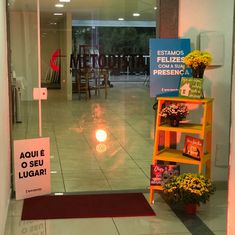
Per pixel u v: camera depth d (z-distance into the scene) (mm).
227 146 4852
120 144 6168
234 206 2531
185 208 4223
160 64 4492
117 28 5434
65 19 5309
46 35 5238
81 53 5488
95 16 5391
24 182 4488
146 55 5289
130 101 6086
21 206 4328
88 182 5078
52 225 3910
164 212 4223
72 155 5820
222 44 4695
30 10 5078
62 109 5938
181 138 4734
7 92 4387
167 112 4273
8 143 4387
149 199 4566
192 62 4172
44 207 4320
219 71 4762
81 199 4566
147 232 3773
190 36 4676
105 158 5805
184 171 4781
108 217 4102
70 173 5328
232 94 2559
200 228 3848
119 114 6270
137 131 6203
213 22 4676
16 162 4410
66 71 5496
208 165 4559
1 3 3902
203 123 4191
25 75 5109
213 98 4578
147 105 6047
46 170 4617
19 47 5047
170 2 4609
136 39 5383
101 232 3777
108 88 5930
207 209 4297
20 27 5035
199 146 4199
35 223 3951
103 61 5570
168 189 4148
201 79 4195
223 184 4906
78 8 5344
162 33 4645
